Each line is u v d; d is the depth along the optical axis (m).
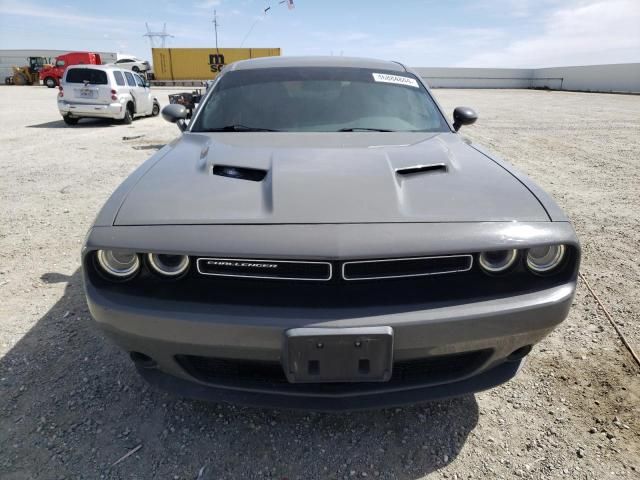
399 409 2.01
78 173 6.54
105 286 1.56
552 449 1.80
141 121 13.77
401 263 1.48
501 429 1.90
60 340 2.48
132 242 1.49
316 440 1.84
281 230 1.48
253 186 1.75
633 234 4.12
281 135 2.39
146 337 1.52
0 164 7.11
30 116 14.68
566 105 20.39
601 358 2.35
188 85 38.72
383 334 1.41
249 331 1.44
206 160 1.99
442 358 1.66
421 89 2.97
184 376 1.66
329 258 1.42
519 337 1.57
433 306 1.47
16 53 50.41
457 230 1.51
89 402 2.03
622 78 32.84
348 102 2.72
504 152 8.26
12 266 3.40
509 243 1.50
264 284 1.51
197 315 1.45
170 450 1.79
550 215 1.63
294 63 3.08
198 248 1.45
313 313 1.44
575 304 2.88
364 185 1.69
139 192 1.73
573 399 2.06
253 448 1.80
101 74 12.12
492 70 41.19
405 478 1.68
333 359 1.44
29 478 1.66
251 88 2.81
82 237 4.00
